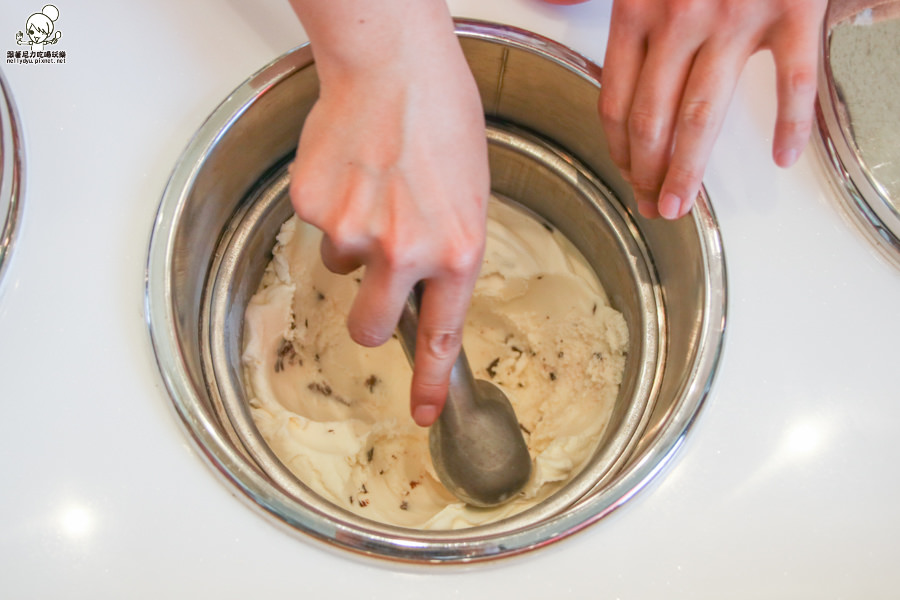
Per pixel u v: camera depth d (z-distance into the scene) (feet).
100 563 1.30
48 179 1.45
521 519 1.44
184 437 1.36
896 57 1.58
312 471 1.60
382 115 1.31
